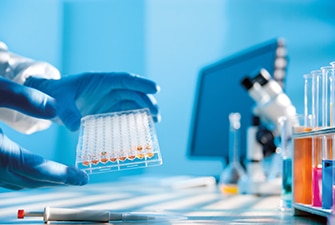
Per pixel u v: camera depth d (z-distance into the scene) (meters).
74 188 2.08
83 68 3.47
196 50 3.48
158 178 2.72
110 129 1.17
